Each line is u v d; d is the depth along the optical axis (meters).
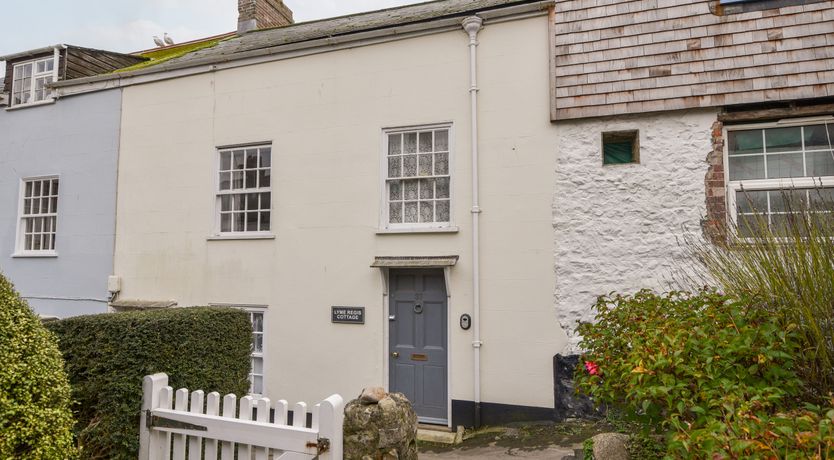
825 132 5.71
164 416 3.53
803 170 5.74
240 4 10.67
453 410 6.45
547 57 6.52
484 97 6.72
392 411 3.18
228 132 8.03
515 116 6.57
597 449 3.71
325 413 3.03
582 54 6.34
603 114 6.18
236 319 4.92
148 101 8.64
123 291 8.41
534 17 6.61
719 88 5.83
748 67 5.77
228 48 9.13
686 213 5.88
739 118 5.80
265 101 7.86
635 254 5.99
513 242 6.43
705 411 2.57
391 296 6.97
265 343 7.47
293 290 7.39
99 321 4.02
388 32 7.12
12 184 9.65
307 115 7.59
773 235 3.61
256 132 7.87
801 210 3.58
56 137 9.30
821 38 5.60
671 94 5.98
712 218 5.77
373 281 7.00
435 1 8.73
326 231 7.30
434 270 6.82
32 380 2.85
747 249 3.66
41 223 9.45
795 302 3.05
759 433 2.12
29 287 9.21
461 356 6.50
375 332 6.93
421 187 7.04
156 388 3.65
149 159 8.51
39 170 9.41
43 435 2.83
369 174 7.17
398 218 7.10
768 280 3.32
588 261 6.14
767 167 5.84
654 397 2.76
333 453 2.98
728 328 2.97
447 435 6.21
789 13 5.71
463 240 6.63
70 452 3.02
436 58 6.99
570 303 6.15
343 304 7.11
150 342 3.94
